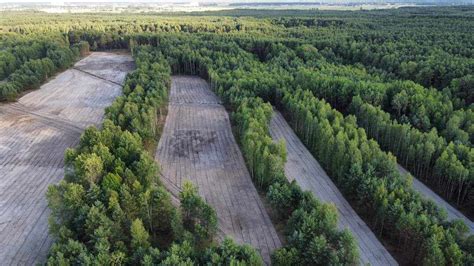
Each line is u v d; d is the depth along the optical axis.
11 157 55.50
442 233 32.62
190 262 29.61
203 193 46.28
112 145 47.81
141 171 41.84
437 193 47.69
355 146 47.31
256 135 51.09
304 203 37.81
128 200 36.62
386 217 37.56
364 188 41.25
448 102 62.50
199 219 36.94
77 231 34.50
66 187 37.28
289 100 69.62
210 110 77.38
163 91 73.88
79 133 65.00
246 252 30.91
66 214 36.28
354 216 42.38
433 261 30.91
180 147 59.12
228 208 43.31
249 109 62.31
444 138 52.72
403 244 36.97
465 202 44.88
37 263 34.34
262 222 40.97
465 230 34.75
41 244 37.53
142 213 36.78
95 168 40.28
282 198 39.59
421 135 52.53
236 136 63.78
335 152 48.97
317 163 54.88
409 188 40.94
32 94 86.62
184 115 73.94
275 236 38.75
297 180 49.88
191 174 50.88
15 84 84.88
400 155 55.44
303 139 62.72
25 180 49.28
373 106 65.88
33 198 45.28
